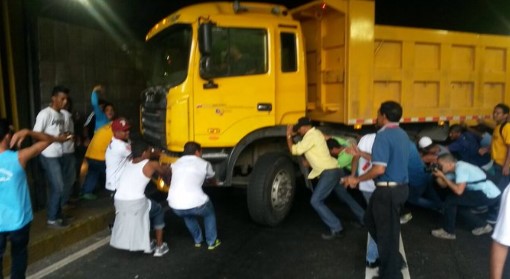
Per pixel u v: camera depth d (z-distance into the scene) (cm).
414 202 604
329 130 618
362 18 566
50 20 646
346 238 523
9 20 552
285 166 555
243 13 530
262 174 534
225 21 511
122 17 840
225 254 477
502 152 569
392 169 374
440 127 709
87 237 532
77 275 426
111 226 549
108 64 801
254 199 534
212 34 504
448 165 511
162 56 578
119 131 512
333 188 525
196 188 465
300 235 535
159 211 472
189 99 502
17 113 562
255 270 436
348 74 562
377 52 602
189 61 503
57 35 663
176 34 540
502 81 732
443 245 497
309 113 634
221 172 529
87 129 706
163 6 938
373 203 384
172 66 545
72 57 699
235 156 522
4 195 337
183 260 461
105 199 643
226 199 707
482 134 690
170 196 467
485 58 711
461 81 690
